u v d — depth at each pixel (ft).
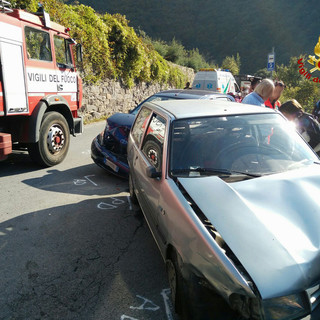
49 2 36.70
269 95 16.42
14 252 12.00
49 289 9.99
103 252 12.07
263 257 6.86
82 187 18.92
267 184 9.23
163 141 11.07
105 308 9.19
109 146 20.24
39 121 20.62
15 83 18.84
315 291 6.77
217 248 7.13
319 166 10.75
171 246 8.84
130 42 52.42
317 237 7.45
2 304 9.34
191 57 109.81
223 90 59.72
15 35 18.69
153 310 9.10
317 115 18.76
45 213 15.29
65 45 23.99
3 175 20.79
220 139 10.89
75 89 25.29
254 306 6.39
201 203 8.39
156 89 67.87
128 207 16.17
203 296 7.35
